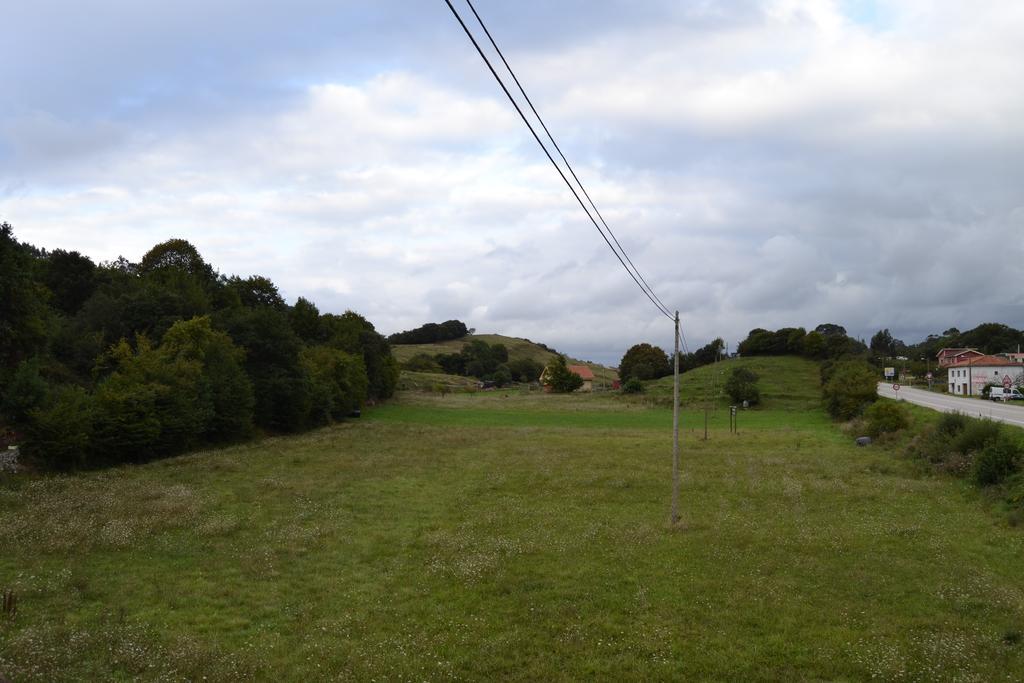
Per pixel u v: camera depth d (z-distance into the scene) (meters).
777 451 47.62
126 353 44.59
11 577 15.70
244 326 60.91
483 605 15.07
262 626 13.62
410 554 19.36
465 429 64.75
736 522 23.89
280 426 60.28
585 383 165.88
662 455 45.06
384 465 39.28
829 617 14.48
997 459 29.09
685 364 158.12
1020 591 16.22
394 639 13.03
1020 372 101.12
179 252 90.00
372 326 114.38
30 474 29.97
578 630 13.59
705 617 14.44
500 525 23.27
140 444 37.06
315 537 20.94
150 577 16.42
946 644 12.87
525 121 10.05
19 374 33.16
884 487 31.38
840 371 88.00
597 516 25.00
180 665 11.37
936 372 144.38
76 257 66.19
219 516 23.42
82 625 13.02
